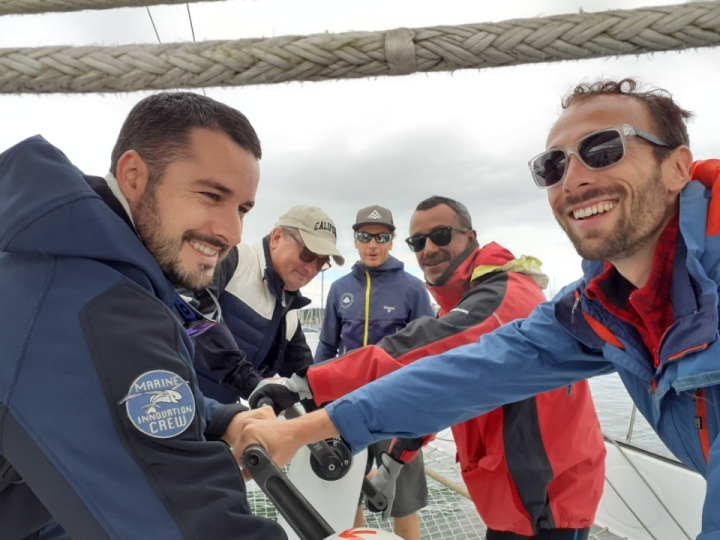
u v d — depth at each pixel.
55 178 0.75
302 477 1.55
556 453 1.54
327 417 1.30
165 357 0.72
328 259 2.28
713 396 0.86
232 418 1.20
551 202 1.20
